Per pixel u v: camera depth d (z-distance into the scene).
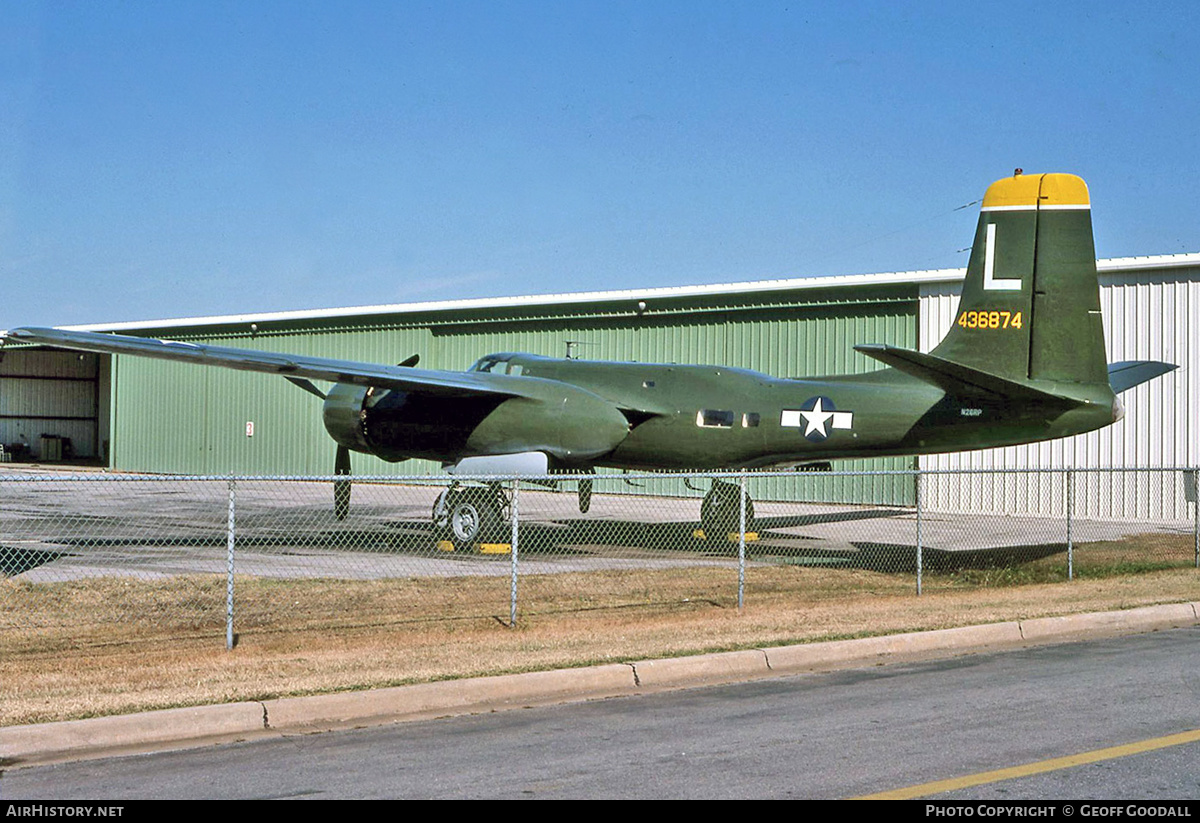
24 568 16.59
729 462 19.92
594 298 36.19
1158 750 7.42
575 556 19.11
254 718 8.34
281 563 17.61
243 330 45.56
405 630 11.92
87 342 17.92
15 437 61.72
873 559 18.92
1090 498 27.97
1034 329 17.23
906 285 30.47
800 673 10.52
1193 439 26.52
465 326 39.69
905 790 6.56
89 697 8.63
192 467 46.53
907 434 18.02
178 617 12.53
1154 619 13.56
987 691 9.48
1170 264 26.78
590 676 9.80
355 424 22.17
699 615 13.07
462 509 19.58
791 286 32.44
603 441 19.77
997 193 17.55
